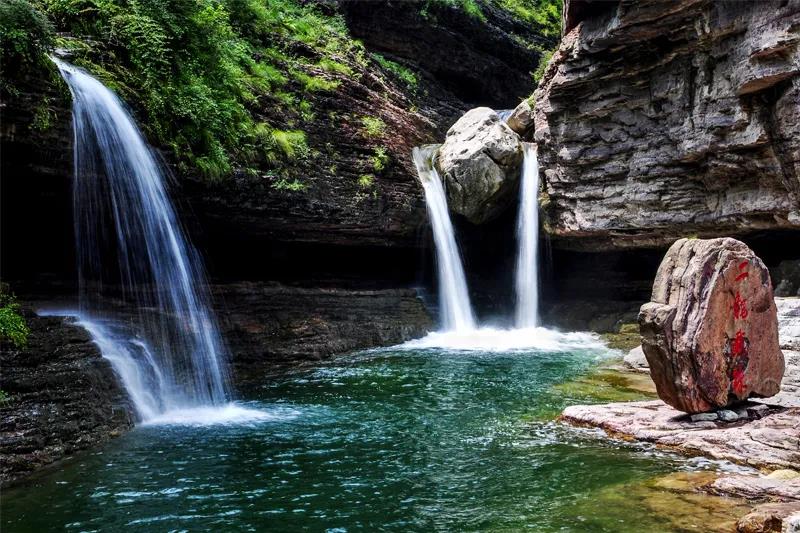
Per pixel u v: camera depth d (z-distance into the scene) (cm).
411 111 2380
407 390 1208
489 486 689
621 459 762
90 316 1083
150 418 981
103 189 1092
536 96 2131
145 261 1201
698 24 1438
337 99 1920
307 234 1728
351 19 2550
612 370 1401
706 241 833
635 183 1733
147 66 1230
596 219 1853
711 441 774
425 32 2702
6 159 954
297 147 1661
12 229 1108
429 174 2148
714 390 824
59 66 1029
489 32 2902
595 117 1772
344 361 1545
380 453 814
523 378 1319
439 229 2106
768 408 872
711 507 591
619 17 1513
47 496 662
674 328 820
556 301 2353
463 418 992
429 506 637
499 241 2314
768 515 520
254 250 1669
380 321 1877
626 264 2234
